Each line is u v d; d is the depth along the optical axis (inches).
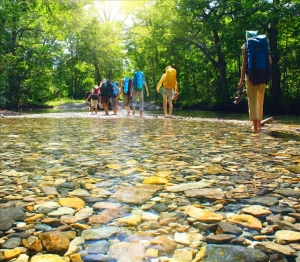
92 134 241.4
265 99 884.6
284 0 837.8
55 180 102.7
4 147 173.6
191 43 1133.7
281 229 62.6
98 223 66.4
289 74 1017.5
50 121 414.9
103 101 600.1
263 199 81.8
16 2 1015.6
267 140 205.5
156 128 296.8
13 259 50.8
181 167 122.1
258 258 50.3
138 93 540.4
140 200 81.7
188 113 808.9
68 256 52.0
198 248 54.7
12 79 1168.2
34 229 63.0
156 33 1164.5
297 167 121.0
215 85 1330.0
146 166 124.3
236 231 61.5
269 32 906.1
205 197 83.9
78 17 1309.1
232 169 118.2
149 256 51.9
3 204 78.5
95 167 122.6
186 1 991.6
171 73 486.6
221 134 242.5
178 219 68.5
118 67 1736.0
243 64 249.6
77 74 2400.3
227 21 1164.5
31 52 1180.5
